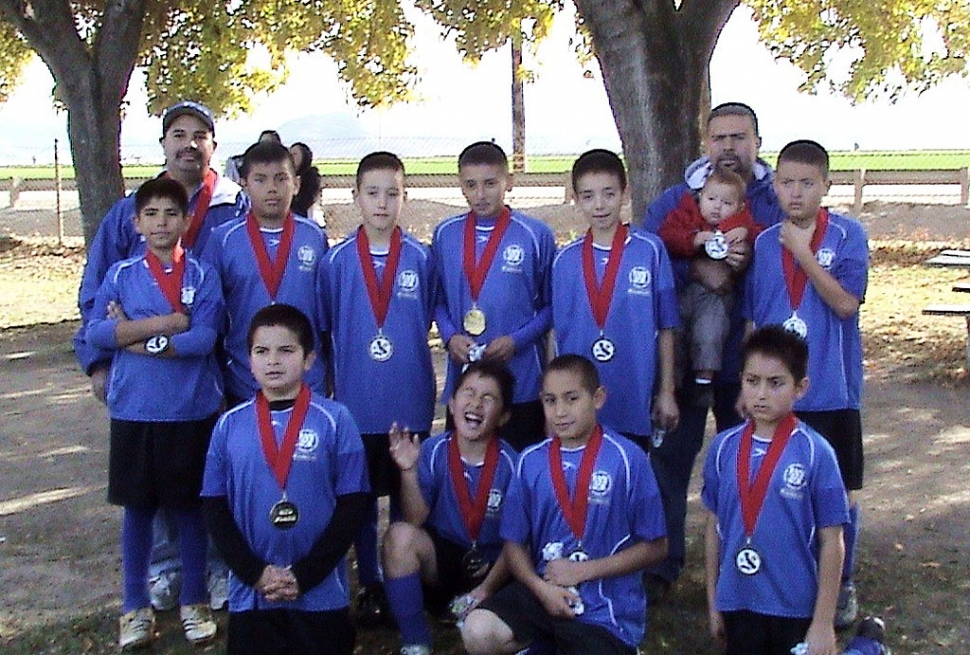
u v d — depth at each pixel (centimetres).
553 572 413
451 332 494
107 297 477
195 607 488
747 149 493
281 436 420
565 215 2100
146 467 470
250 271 490
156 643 486
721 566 410
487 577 443
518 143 2809
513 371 493
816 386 458
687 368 497
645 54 720
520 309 492
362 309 488
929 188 2331
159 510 527
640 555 418
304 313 475
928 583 534
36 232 2377
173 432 470
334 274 492
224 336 500
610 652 402
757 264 472
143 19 1162
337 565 423
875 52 1391
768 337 400
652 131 727
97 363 497
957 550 579
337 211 2220
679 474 519
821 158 451
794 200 452
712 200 481
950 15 1454
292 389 428
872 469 731
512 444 496
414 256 494
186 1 1348
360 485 426
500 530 431
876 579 539
